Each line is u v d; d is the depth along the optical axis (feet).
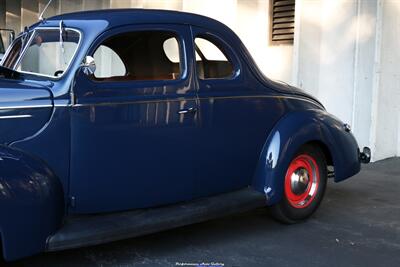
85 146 12.49
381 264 13.96
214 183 14.97
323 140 17.02
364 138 27.09
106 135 12.74
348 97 28.48
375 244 15.43
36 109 11.93
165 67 14.53
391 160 26.76
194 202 14.55
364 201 20.03
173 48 14.35
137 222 12.91
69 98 12.24
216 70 15.12
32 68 14.34
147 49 14.52
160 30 13.91
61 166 12.29
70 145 12.34
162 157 13.71
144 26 13.64
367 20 26.68
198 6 35.99
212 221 17.47
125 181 13.20
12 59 15.23
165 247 15.01
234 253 14.66
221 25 15.26
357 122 27.37
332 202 19.86
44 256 14.08
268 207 16.84
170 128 13.75
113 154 12.91
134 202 13.47
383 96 26.43
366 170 25.03
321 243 15.49
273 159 15.75
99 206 12.96
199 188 14.65
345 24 28.37
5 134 11.72
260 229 16.71
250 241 15.61
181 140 13.99
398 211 18.72
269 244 15.39
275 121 16.14
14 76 13.65
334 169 17.56
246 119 15.35
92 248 14.76
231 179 15.34
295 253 14.70
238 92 15.17
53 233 11.76
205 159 14.57
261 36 33.68
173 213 13.70
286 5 32.09
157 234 16.07
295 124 16.22
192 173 14.38
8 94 11.76
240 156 15.38
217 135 14.73
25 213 11.14
